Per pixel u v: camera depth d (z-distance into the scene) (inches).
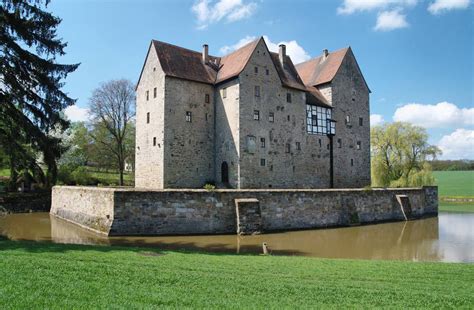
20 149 733.9
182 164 1366.9
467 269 510.0
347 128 1776.6
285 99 1521.9
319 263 528.4
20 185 1535.4
